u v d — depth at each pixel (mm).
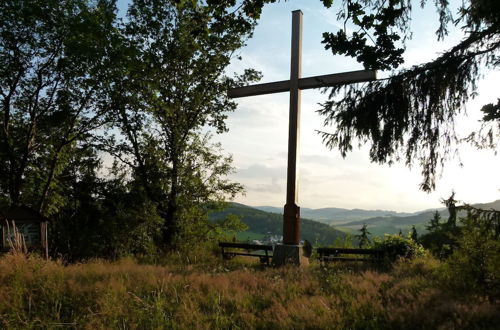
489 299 7160
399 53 5207
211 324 6402
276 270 11914
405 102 5633
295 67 13875
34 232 12570
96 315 6570
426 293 7637
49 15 19344
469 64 5367
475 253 7676
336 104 5992
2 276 8508
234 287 8758
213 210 21109
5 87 19750
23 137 21266
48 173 21188
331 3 5258
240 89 15023
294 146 13625
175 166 20016
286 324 6320
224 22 6195
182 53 19484
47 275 8641
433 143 5578
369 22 5203
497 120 5277
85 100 19828
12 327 6012
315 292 8516
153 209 19141
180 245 19516
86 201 20547
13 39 18766
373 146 5871
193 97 19703
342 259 14664
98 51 18328
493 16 4953
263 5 5918
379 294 7910
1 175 20859
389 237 14945
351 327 6160
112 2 19547
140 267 11961
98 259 14844
